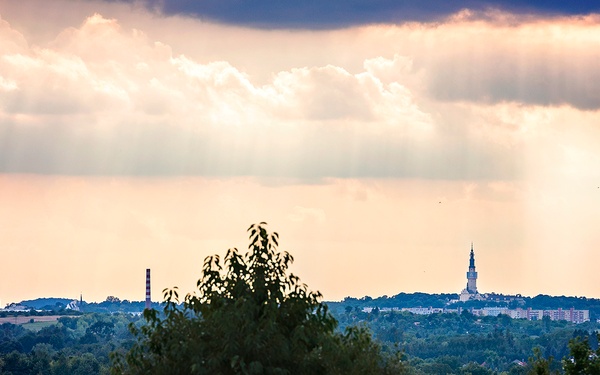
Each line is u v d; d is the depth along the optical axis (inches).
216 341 5999.0
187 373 6028.5
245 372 5797.2
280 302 6195.9
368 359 6505.9
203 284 6299.2
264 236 6314.0
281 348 5959.6
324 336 6127.0
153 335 6230.3
